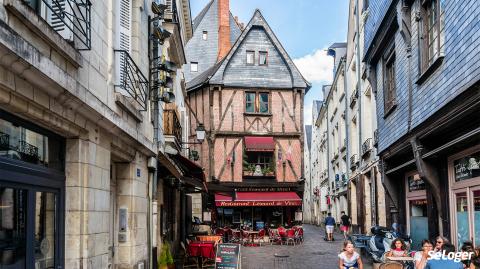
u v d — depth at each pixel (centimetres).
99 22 601
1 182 405
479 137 680
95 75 581
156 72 943
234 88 2520
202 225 2039
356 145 2123
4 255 410
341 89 2497
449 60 744
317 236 2469
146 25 910
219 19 2977
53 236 514
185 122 1825
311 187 4528
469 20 660
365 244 1322
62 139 543
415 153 938
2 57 351
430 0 869
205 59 3020
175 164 1235
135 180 803
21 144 450
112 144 669
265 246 1933
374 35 1243
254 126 2511
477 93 634
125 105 691
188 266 1278
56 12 454
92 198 573
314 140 4316
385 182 1287
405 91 1014
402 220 1254
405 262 891
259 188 2480
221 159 2464
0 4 352
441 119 777
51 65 421
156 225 942
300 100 2569
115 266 764
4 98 387
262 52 2591
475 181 777
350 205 2214
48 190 500
